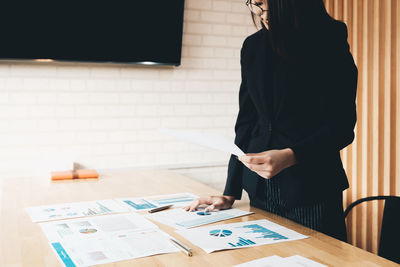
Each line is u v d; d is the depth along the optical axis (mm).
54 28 2604
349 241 2996
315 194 1387
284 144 1414
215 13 3152
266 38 1478
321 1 1349
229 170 1620
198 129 3141
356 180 2949
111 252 1060
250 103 1604
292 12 1277
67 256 1029
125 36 2785
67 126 2750
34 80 2658
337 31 1346
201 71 3131
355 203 1688
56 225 1328
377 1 2762
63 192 1980
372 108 2863
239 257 1030
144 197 1839
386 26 2734
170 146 3047
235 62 3244
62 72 2723
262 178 1502
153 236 1193
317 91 1366
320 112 1374
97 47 2727
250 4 1388
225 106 3227
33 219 1414
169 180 2371
